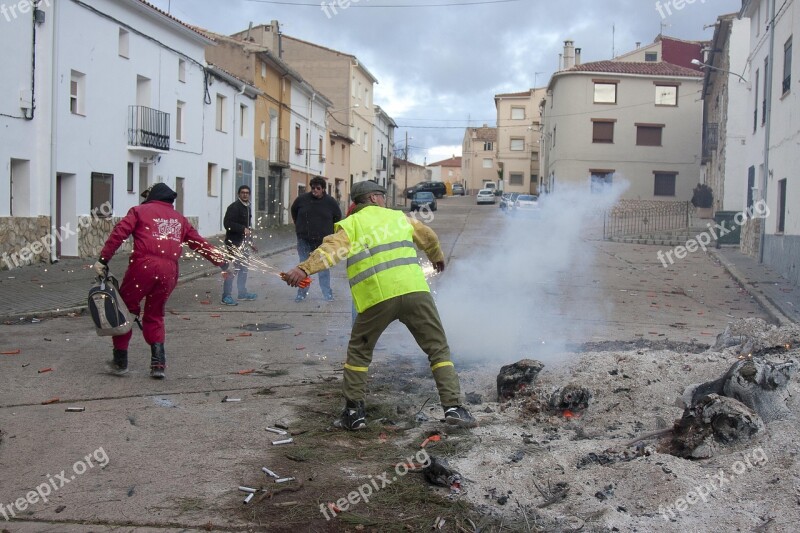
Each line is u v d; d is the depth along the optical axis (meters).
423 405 5.64
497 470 4.29
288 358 7.55
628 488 3.99
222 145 29.11
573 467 4.30
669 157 43.59
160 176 23.69
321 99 42.81
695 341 8.41
